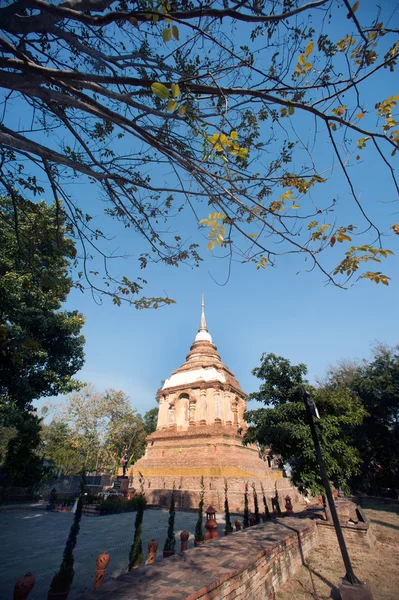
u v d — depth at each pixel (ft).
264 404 47.65
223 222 17.34
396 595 24.88
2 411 67.05
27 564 32.40
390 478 108.99
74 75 13.60
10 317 61.16
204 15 12.19
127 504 74.43
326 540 39.11
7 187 22.99
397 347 93.86
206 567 18.90
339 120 13.87
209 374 107.04
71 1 12.82
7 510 74.84
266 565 23.61
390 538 43.62
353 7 11.95
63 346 74.84
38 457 90.79
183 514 68.28
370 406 90.12
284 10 14.35
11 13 12.35
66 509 75.41
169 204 23.84
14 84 13.78
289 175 16.58
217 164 15.06
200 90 14.57
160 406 112.16
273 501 51.11
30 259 27.48
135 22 12.05
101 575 18.98
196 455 88.53
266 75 13.52
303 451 39.06
